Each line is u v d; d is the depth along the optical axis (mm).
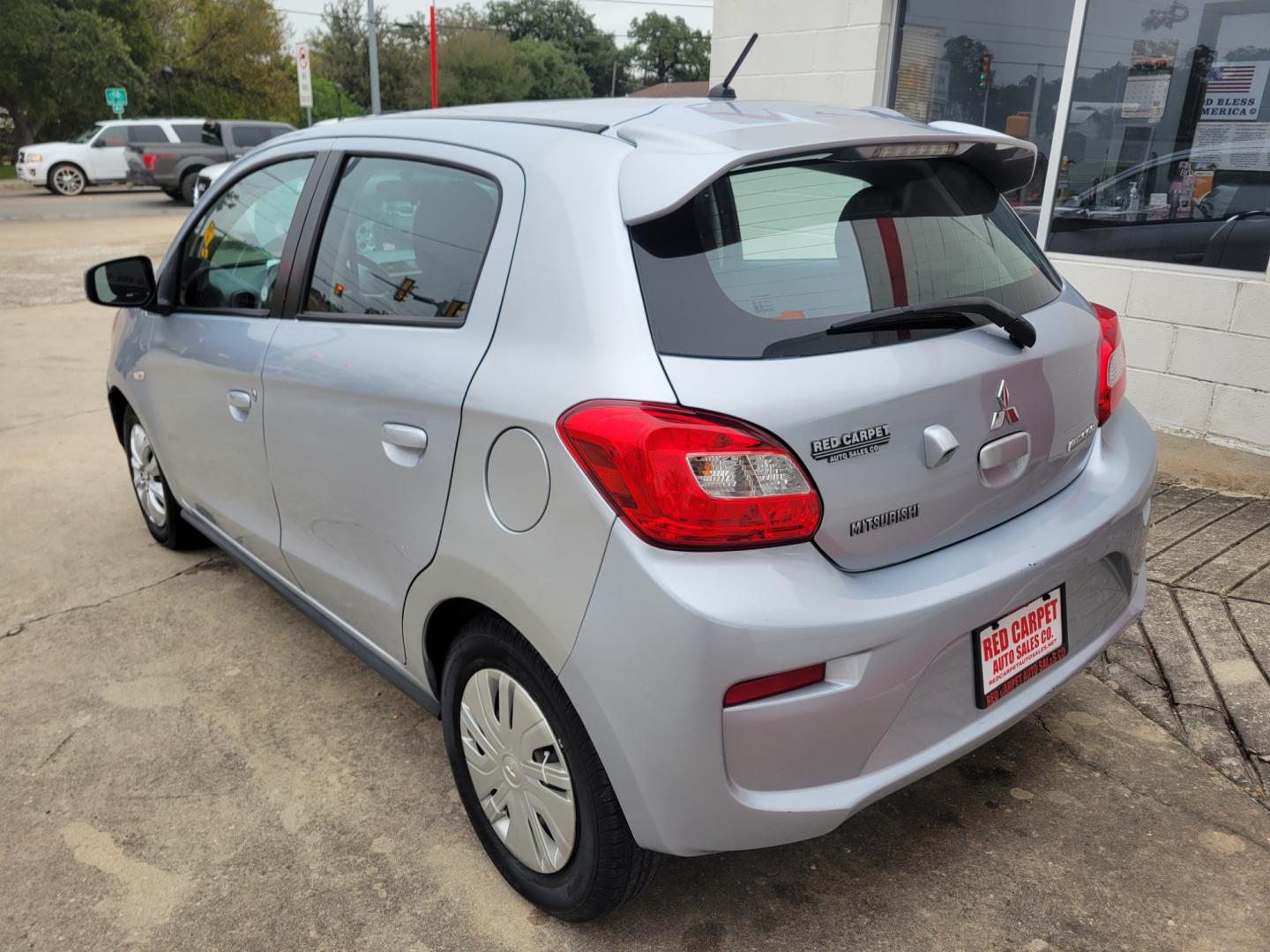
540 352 1871
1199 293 4754
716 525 1647
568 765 1925
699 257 1800
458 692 2207
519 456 1852
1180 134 4809
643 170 1834
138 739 2846
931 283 2012
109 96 30625
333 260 2562
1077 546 2062
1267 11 4414
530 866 2115
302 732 2877
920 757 1873
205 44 42062
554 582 1800
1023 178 2447
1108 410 2371
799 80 6445
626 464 1658
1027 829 2400
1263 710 2795
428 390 2080
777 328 1766
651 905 2199
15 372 7133
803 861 2320
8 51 34750
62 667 3232
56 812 2537
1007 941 2076
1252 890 2191
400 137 2486
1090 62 5082
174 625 3516
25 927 2170
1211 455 4684
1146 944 2059
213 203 3240
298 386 2531
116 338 3934
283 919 2186
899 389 1795
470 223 2152
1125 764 2629
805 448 1694
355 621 2600
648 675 1679
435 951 2096
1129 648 3135
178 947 2115
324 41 59406
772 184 1913
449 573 2076
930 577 1847
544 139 2088
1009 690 2002
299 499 2670
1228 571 3541
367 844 2416
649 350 1721
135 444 4090
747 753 1706
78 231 15625
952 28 5676
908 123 2262
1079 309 2322
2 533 4340
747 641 1633
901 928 2119
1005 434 1987
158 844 2420
